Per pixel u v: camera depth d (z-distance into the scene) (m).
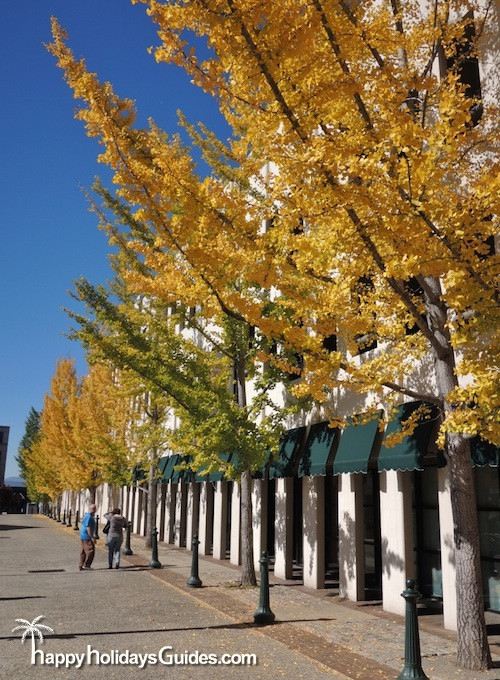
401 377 9.30
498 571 10.38
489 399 6.36
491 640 8.77
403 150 5.74
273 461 15.80
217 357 16.05
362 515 12.55
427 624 9.88
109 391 25.20
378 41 6.82
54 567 18.03
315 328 7.33
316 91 6.25
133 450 26.23
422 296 9.61
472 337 6.94
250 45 5.89
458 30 7.69
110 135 7.22
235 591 13.21
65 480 40.59
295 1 5.83
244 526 14.25
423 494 12.30
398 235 6.10
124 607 11.06
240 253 7.31
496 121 8.59
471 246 6.32
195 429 13.95
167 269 8.89
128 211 13.78
